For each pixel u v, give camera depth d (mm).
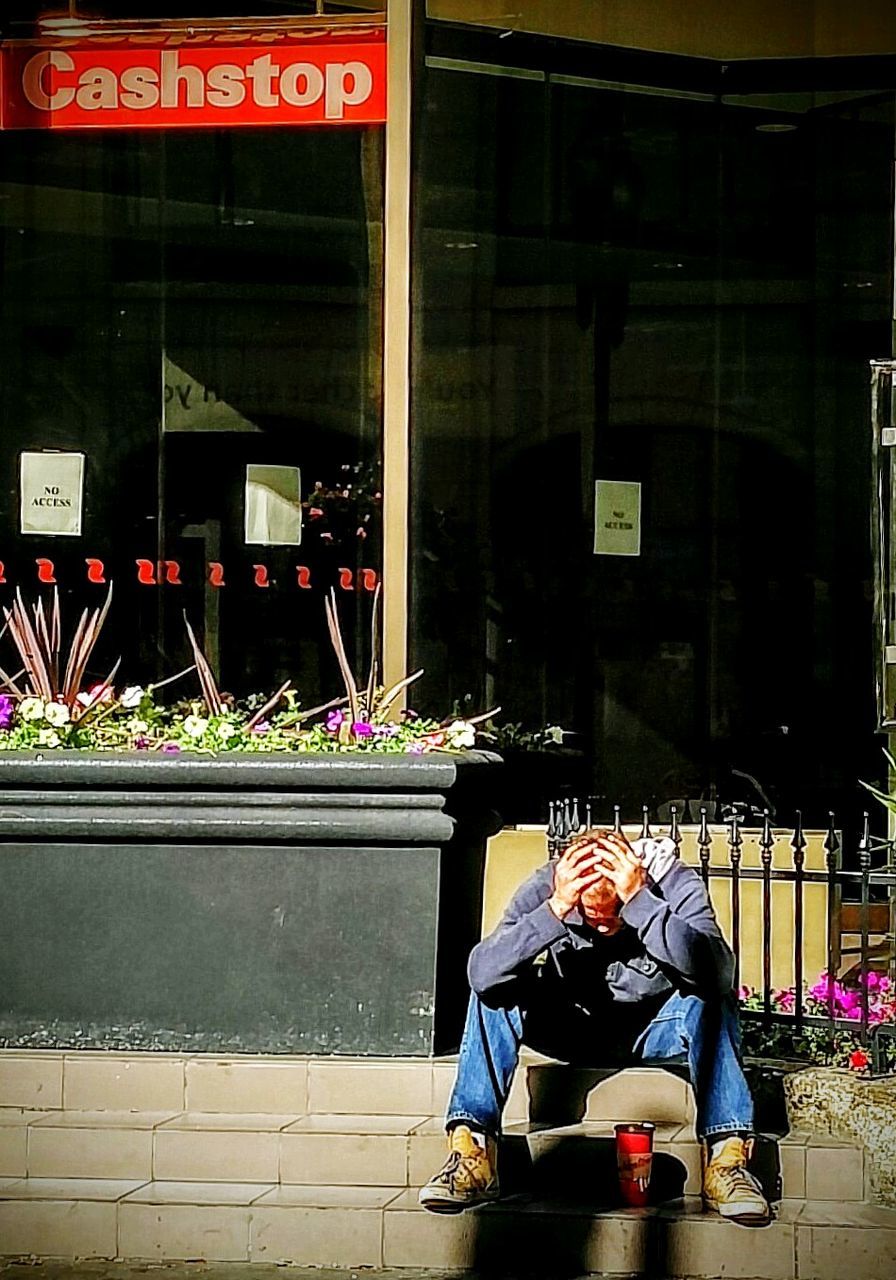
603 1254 5688
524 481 8438
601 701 8438
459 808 6684
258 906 6520
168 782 6457
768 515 8500
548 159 8484
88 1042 6547
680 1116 6109
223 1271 5750
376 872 6484
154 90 8180
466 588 8359
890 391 8203
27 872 6574
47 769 6492
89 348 8641
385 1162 6012
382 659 8281
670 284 8539
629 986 6023
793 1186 5895
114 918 6551
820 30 8453
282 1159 6047
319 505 8430
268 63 8117
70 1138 6137
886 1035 6340
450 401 8391
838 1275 5613
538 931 5754
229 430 8539
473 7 8383
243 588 8484
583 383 8492
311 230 8406
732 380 8523
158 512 8586
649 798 8438
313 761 6438
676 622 8492
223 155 8422
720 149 8547
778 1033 6602
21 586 8633
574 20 8484
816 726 8422
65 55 8203
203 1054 6492
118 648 8539
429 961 6457
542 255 8477
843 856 8266
